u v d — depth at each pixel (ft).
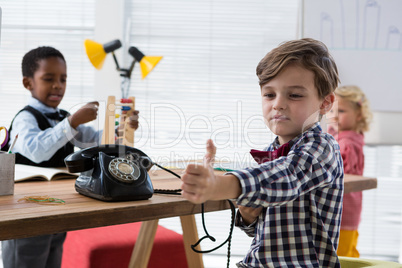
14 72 10.30
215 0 10.47
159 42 10.44
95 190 3.02
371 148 10.27
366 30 9.87
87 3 10.32
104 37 10.24
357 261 3.65
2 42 10.26
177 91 10.43
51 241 5.26
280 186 2.35
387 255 10.38
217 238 10.14
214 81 10.48
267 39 10.53
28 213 2.56
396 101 9.91
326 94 2.95
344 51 9.89
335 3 9.83
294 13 10.52
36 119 5.57
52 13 10.31
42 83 6.13
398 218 10.34
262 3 10.49
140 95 10.36
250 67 10.52
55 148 4.83
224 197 2.19
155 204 2.95
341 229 7.77
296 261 2.86
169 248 5.62
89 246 5.29
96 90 10.19
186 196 2.06
